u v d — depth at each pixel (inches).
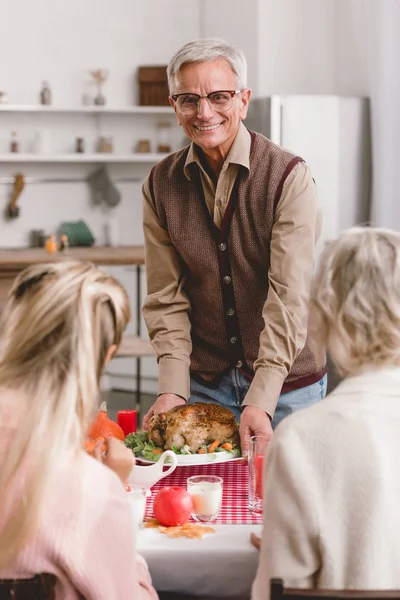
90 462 54.8
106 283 56.9
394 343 56.1
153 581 67.0
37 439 52.6
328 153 244.2
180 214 100.7
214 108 93.6
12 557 51.3
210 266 100.8
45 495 51.9
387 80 236.8
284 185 96.3
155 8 293.1
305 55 277.3
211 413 88.1
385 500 54.1
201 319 103.9
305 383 103.8
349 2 265.9
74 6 288.5
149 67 289.3
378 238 57.9
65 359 54.1
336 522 54.2
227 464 90.7
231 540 68.7
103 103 285.6
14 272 241.3
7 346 54.9
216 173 98.8
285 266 95.8
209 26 290.8
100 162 296.4
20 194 292.0
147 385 281.4
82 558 51.8
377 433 55.2
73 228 288.8
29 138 289.0
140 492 74.0
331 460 54.8
